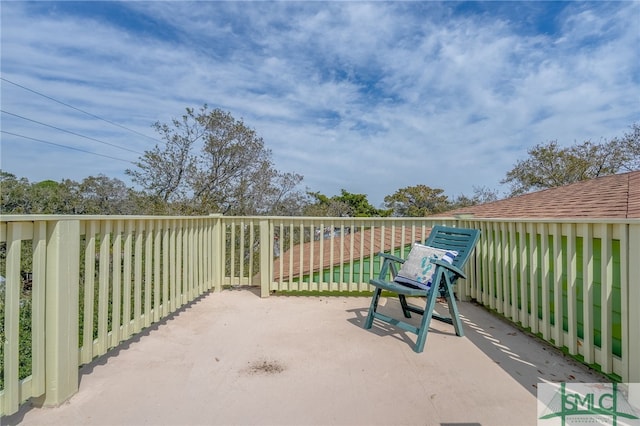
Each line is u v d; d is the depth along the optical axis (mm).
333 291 4355
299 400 1865
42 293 1758
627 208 2801
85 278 2100
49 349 1785
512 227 3076
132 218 2570
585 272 2188
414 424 1653
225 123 11500
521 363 2328
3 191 10070
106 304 2309
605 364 2027
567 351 2447
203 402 1845
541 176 15328
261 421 1678
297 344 2664
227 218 4383
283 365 2293
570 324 2320
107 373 2176
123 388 1988
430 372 2193
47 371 1782
